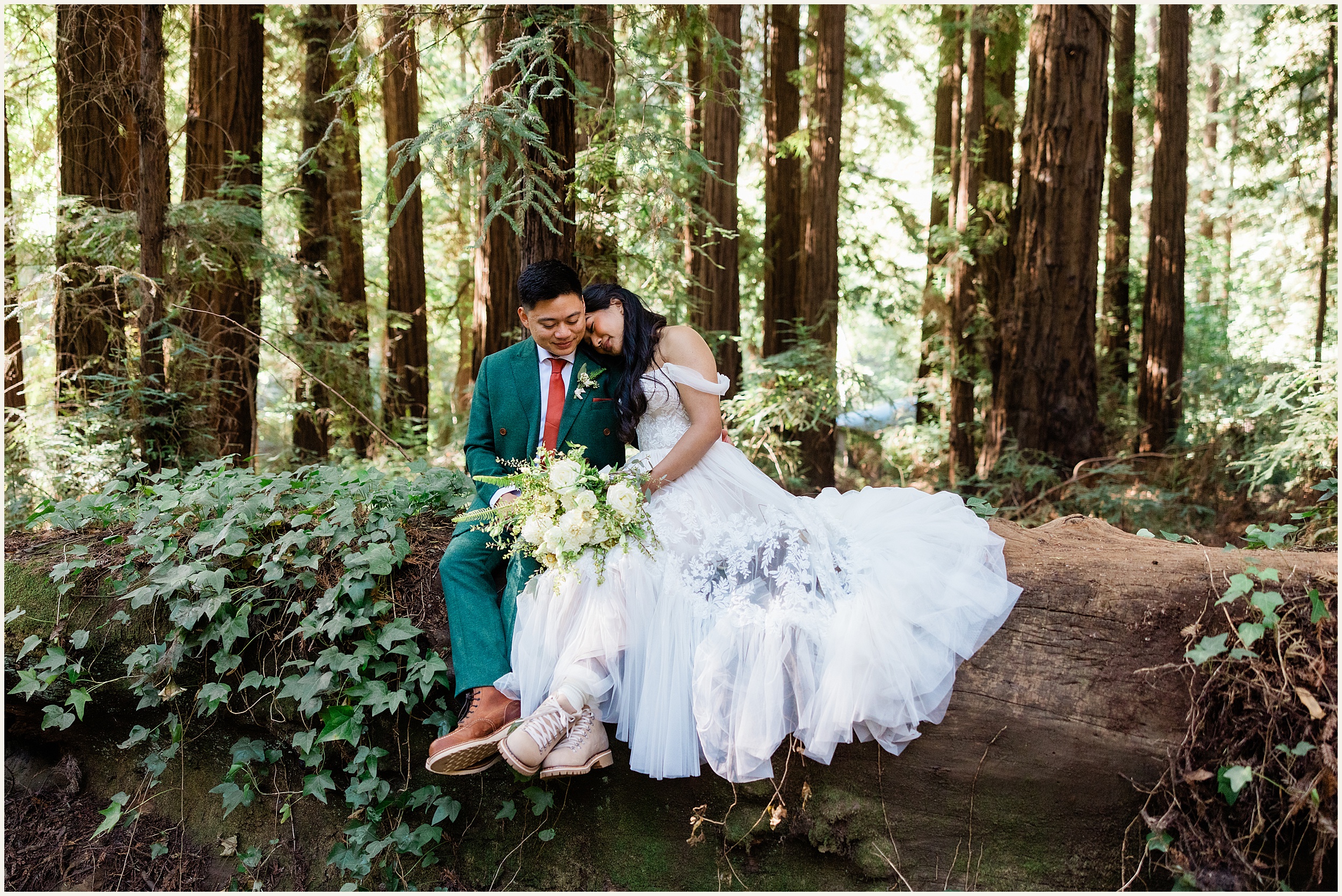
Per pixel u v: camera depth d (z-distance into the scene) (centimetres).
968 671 242
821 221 859
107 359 565
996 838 234
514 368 280
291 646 283
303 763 287
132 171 613
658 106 419
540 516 243
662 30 432
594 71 563
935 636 235
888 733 235
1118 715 228
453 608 256
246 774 289
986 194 1046
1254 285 1313
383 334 1177
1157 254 1032
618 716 249
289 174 832
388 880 275
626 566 248
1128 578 247
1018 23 1047
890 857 241
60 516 325
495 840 274
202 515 304
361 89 407
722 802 254
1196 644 230
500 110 337
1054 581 252
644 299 557
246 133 677
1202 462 711
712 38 438
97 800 305
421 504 319
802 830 247
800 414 709
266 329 646
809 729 233
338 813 284
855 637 231
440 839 273
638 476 256
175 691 286
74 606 299
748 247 1039
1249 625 221
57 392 550
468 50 401
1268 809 215
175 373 521
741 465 271
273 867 286
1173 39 1026
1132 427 1023
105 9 589
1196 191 1623
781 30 1038
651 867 261
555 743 235
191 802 298
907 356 1298
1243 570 239
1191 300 1401
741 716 232
